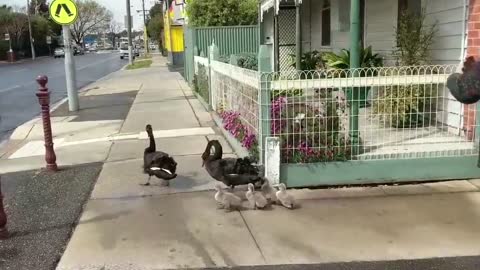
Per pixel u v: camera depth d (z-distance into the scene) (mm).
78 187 6730
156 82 23641
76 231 5180
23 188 6844
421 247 4566
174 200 6000
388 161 6289
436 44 8172
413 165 6324
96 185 6766
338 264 4297
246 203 5770
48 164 7652
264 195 5727
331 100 6301
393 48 9609
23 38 80125
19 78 30875
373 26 10625
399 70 6645
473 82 2105
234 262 4375
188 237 4918
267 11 16172
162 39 75000
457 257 4363
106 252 4637
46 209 5906
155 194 6246
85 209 5824
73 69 14523
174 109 13859
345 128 6336
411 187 6254
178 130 10508
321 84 6211
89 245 4805
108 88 21734
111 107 15102
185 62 23750
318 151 6305
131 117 12812
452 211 5402
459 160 6359
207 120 11656
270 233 4957
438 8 8078
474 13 6961
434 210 5445
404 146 6598
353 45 6523
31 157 8875
